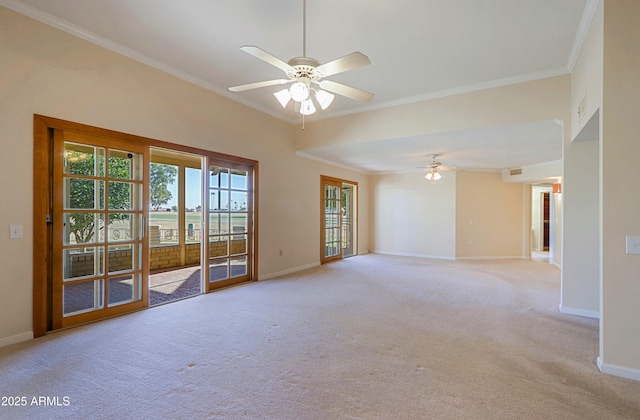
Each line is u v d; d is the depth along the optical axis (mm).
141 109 3658
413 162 7266
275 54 3479
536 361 2521
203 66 3854
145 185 3758
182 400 1984
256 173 5238
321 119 5684
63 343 2795
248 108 5078
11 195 2750
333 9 2682
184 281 5441
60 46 3012
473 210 8102
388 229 8969
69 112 3084
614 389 2123
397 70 3779
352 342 2873
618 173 2318
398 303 4105
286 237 5965
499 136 4645
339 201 7832
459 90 4297
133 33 3145
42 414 1837
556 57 3449
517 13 2719
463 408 1913
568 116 3670
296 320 3438
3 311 2713
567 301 3742
